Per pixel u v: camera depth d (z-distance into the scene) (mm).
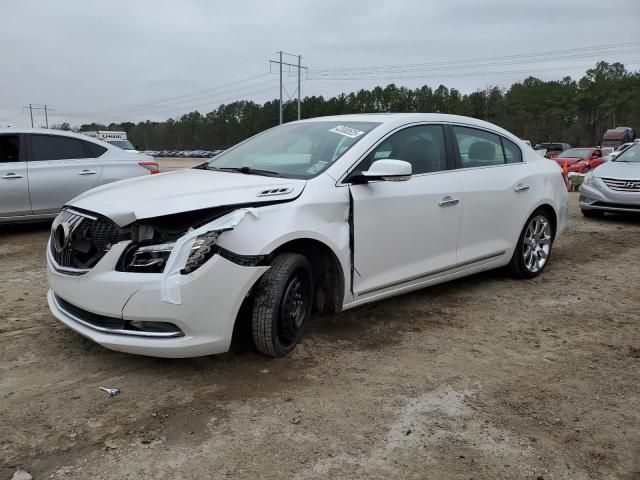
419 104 92312
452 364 3680
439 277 4648
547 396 3285
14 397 3086
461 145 4902
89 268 3240
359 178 3867
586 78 98625
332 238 3686
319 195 3656
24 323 4211
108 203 3314
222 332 3219
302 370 3494
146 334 3146
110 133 34062
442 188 4508
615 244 7910
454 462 2617
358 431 2840
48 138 7910
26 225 8609
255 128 101500
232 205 3297
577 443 2814
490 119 94812
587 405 3195
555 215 5891
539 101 92625
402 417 2988
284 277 3426
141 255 3131
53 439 2699
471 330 4312
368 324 4352
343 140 4184
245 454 2619
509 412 3090
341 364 3605
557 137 90562
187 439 2727
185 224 3197
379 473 2516
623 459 2697
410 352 3846
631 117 86375
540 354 3898
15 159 7598
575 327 4449
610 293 5402
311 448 2682
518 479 2516
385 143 4215
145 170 8680
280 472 2496
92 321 3316
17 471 2445
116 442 2686
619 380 3523
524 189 5406
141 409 2990
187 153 95188
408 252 4293
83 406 3008
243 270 3213
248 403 3078
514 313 4734
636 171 9695
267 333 3424
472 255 4910
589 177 10234
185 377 3359
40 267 6016
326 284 3934
